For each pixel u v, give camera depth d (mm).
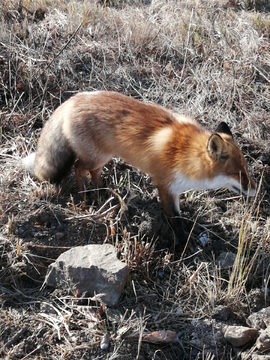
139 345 2824
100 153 3146
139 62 3822
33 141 3447
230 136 3117
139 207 3215
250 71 3764
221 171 3033
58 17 3986
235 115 3588
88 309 2912
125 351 2852
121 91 3666
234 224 3219
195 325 2947
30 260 3023
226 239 3189
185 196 3303
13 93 3631
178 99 3654
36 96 3625
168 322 2949
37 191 3182
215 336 2928
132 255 3035
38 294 2979
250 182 3076
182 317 2969
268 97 3650
